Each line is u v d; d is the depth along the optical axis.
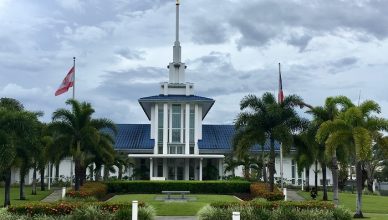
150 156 66.81
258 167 61.03
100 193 43.84
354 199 46.56
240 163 60.72
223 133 77.62
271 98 38.38
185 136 71.88
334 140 30.55
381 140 30.75
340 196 50.34
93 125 40.34
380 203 42.44
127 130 78.19
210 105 74.50
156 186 51.56
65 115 38.94
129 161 68.00
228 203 24.94
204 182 51.41
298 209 23.88
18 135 33.44
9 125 32.84
